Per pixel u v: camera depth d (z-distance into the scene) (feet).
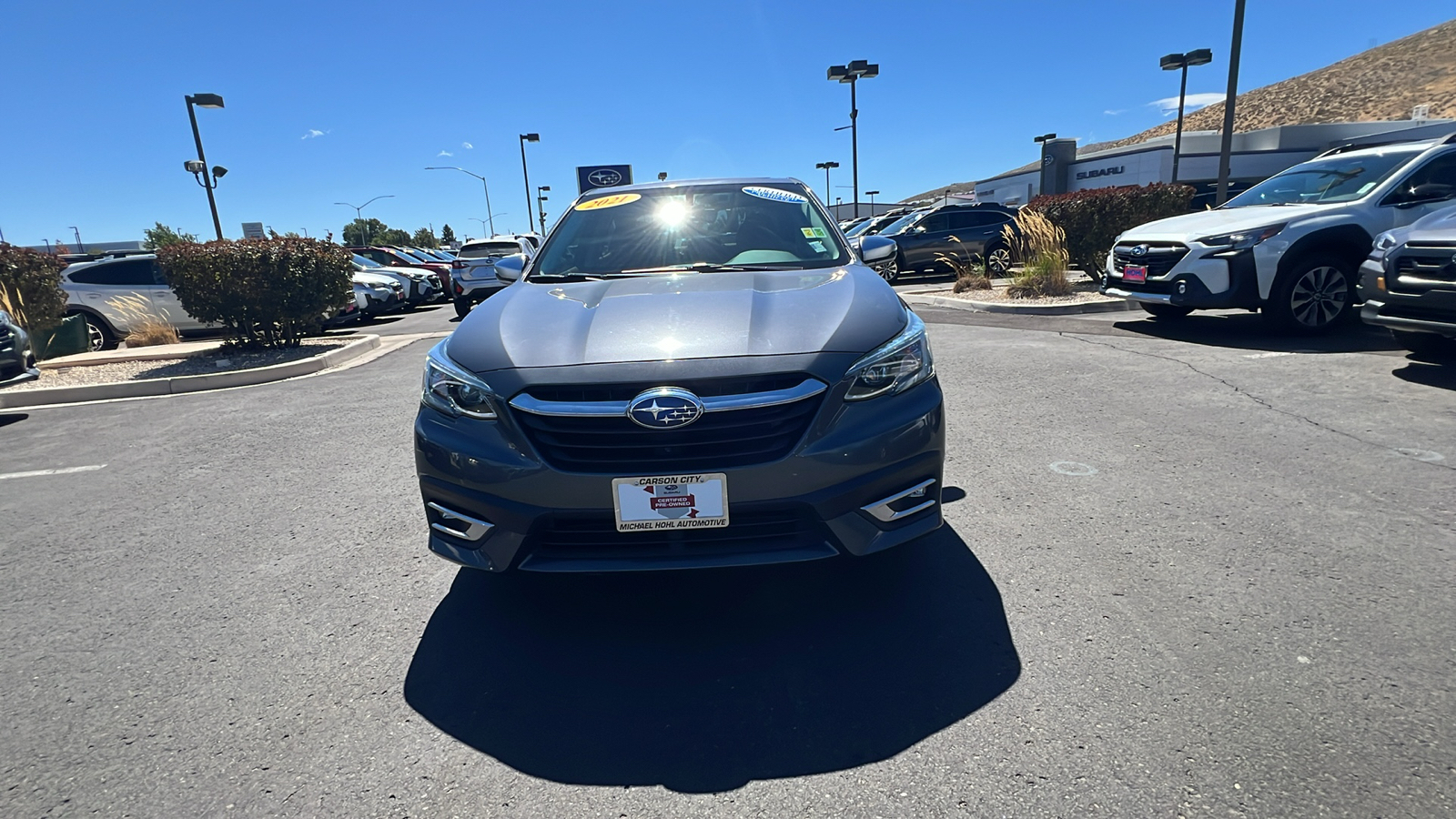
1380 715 7.05
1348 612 8.78
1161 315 30.04
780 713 7.53
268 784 6.84
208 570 11.41
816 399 8.12
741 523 8.13
